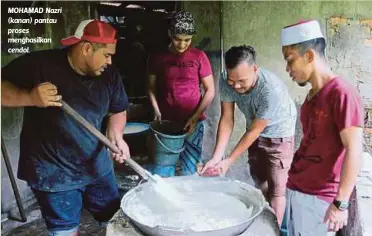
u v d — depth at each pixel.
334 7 3.10
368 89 3.20
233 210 1.80
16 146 3.14
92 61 2.01
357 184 1.85
